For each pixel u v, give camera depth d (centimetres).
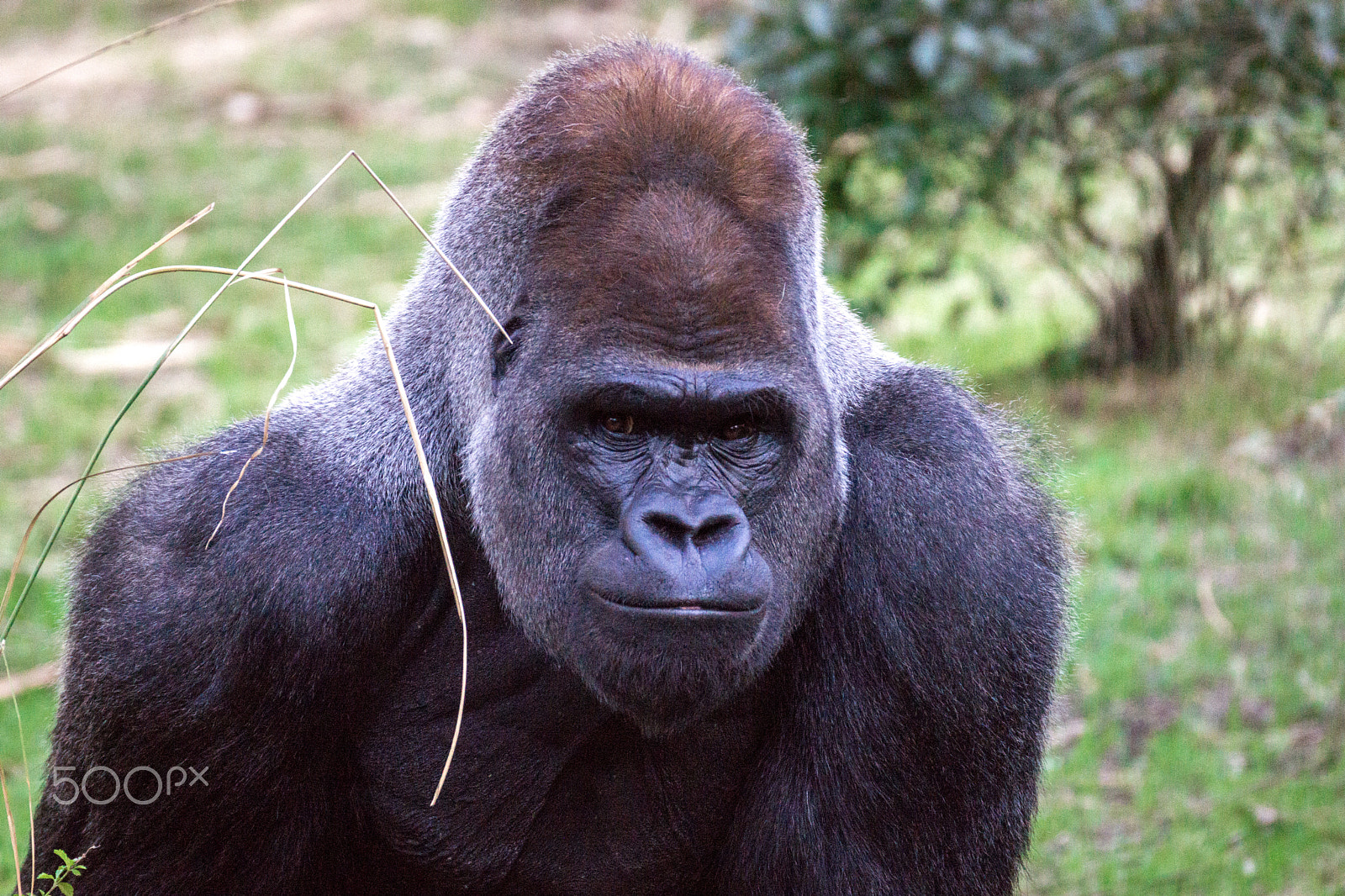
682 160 1224
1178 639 2628
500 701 1382
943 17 3503
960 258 4341
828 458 1312
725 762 1430
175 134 6006
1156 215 3669
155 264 4662
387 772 1395
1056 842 2112
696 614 1158
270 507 1311
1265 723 2384
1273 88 3319
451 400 1390
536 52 7031
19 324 4191
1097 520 3012
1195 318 3744
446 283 1422
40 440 3428
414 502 1378
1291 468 3116
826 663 1390
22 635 2617
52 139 5906
